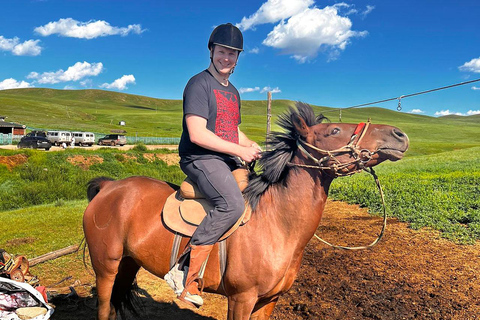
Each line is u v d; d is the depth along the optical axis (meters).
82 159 27.69
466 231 7.23
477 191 10.53
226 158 2.92
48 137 42.59
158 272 3.17
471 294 4.82
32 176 21.67
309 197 2.83
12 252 6.86
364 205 10.68
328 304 4.87
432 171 17.30
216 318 4.50
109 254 3.30
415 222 8.23
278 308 4.84
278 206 2.88
